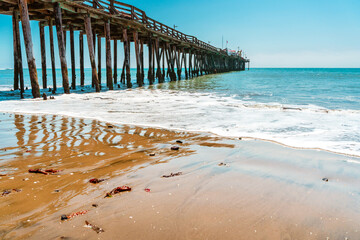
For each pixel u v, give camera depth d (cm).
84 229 185
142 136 472
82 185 262
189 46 2881
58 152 373
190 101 1003
